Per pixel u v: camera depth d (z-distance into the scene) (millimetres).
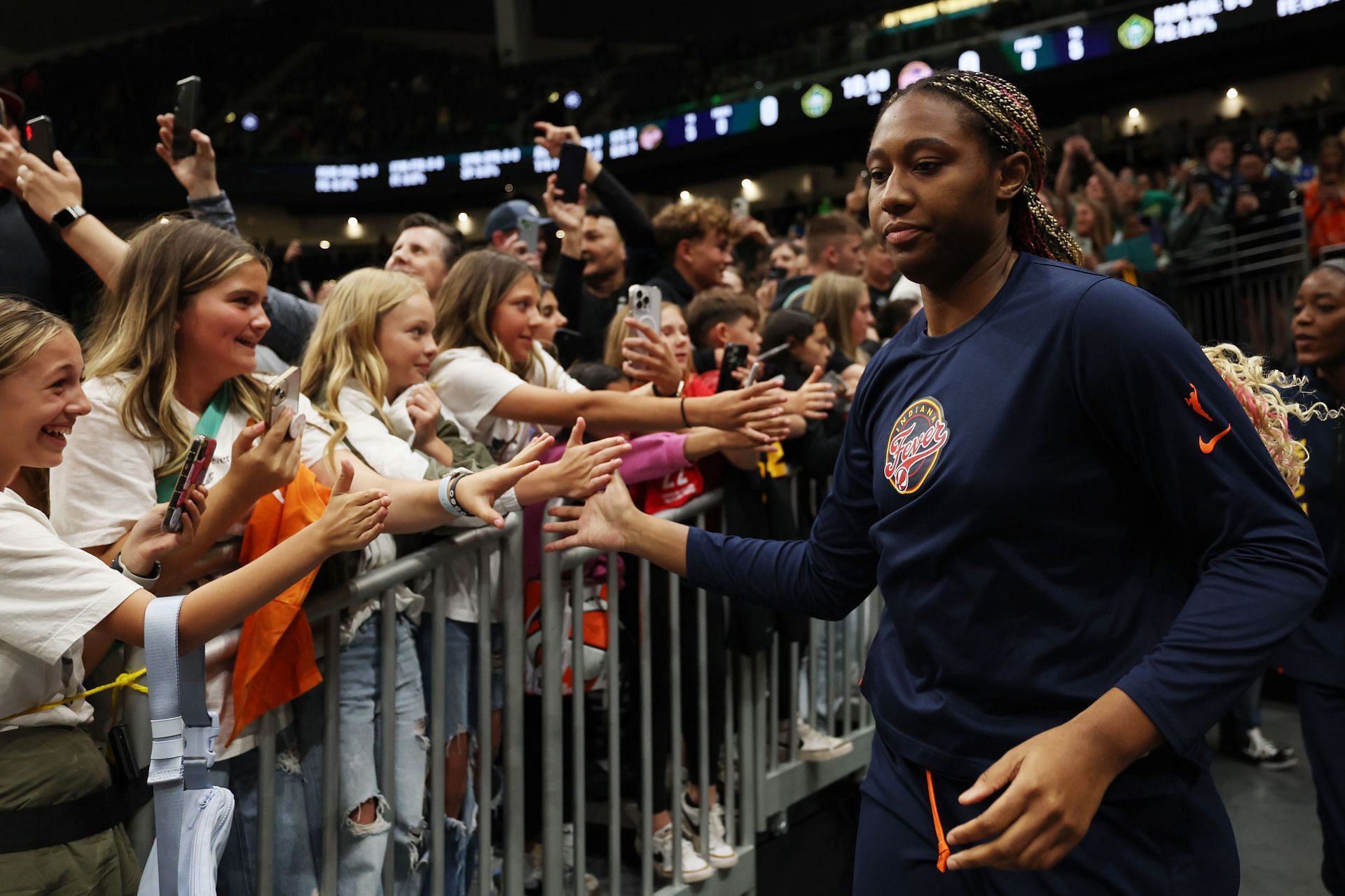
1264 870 3158
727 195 17438
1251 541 1162
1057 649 1246
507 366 2395
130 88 18016
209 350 1673
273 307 2682
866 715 3377
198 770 1332
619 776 2316
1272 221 7344
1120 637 1244
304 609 1677
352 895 1791
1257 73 13414
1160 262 7250
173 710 1313
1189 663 1116
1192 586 1281
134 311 1645
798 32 17828
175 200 16781
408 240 3025
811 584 1585
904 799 1362
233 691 1639
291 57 20547
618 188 3738
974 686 1282
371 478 1840
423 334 2102
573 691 2209
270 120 18844
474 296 2385
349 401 2018
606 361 3053
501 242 3789
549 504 2209
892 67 14547
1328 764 2545
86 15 20453
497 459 2383
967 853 1106
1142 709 1106
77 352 1356
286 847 1757
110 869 1365
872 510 1515
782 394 2170
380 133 18688
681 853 2473
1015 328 1278
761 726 2754
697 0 20688
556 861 2154
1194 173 7848
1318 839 3355
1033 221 1381
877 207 1321
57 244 2215
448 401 2316
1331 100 12984
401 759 1904
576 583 2195
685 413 2193
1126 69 13203
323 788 1732
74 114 17578
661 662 2547
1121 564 1259
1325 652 2527
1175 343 1192
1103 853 1234
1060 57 13492
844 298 3512
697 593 2553
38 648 1282
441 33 22203
